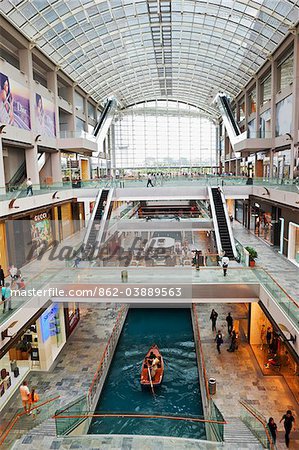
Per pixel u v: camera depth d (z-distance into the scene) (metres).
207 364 15.74
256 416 10.61
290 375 14.74
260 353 16.59
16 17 22.77
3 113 21.12
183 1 28.86
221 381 14.40
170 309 22.52
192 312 21.39
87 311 22.14
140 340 19.00
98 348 17.56
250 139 30.03
